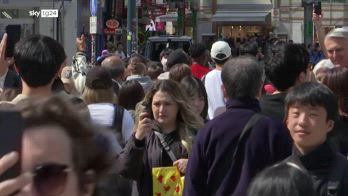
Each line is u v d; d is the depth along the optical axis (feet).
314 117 25.21
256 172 28.30
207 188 29.50
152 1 232.32
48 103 13.20
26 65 29.43
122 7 199.93
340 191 24.56
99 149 13.26
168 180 33.76
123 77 68.49
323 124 25.30
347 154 28.63
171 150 34.30
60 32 157.38
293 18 323.98
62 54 30.22
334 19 322.75
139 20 211.41
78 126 13.08
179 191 33.76
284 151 28.35
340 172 24.79
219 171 29.04
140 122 33.53
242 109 29.25
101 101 39.81
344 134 28.96
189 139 34.42
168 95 34.50
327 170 24.95
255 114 29.01
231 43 191.83
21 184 12.35
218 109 52.90
